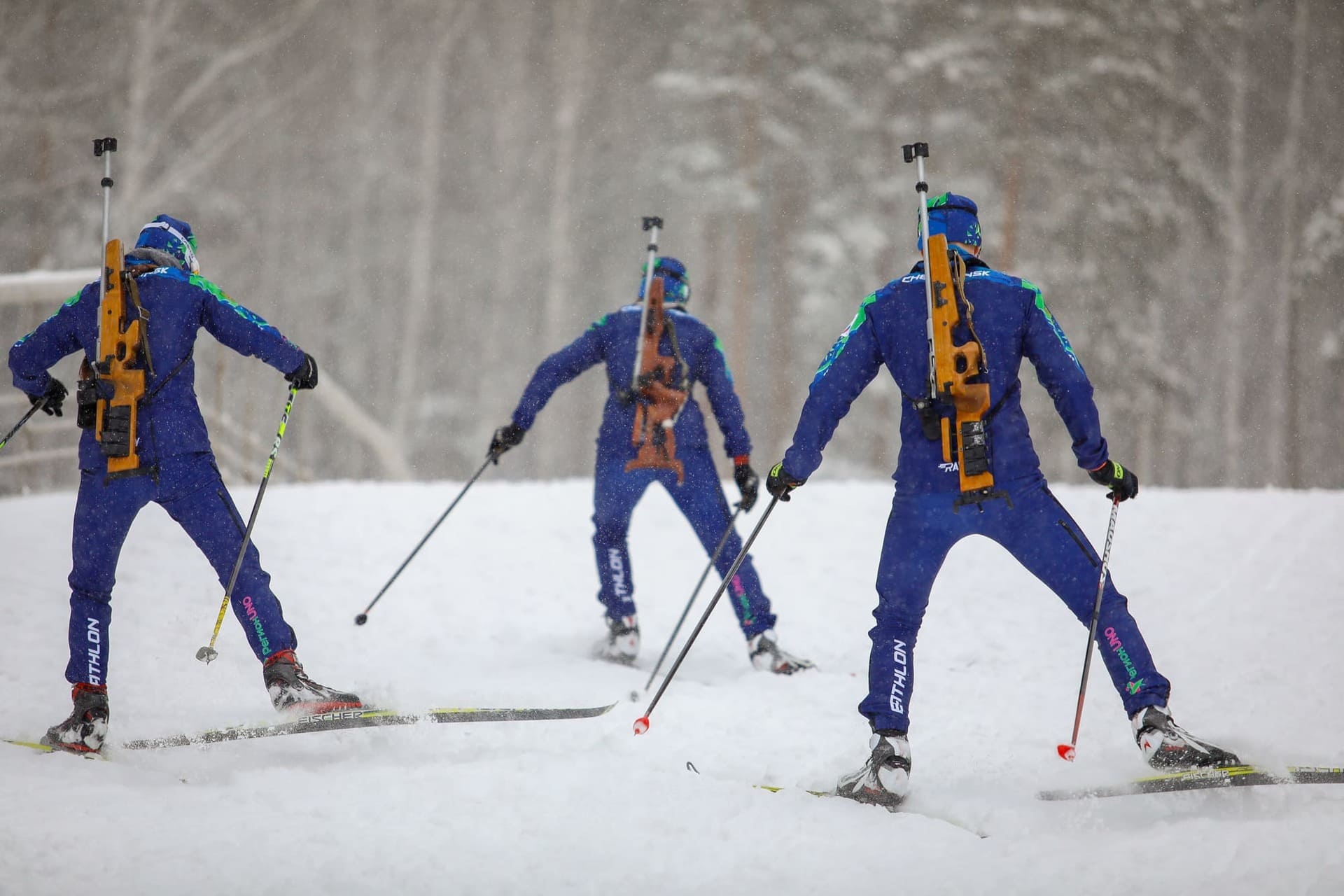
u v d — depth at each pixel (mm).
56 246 95375
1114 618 12719
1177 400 97875
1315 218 99938
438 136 107938
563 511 31062
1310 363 108688
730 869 10758
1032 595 24438
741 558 13711
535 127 115188
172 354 14484
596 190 113000
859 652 21453
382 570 25641
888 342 12977
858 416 94812
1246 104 111812
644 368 19953
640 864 10828
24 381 15312
